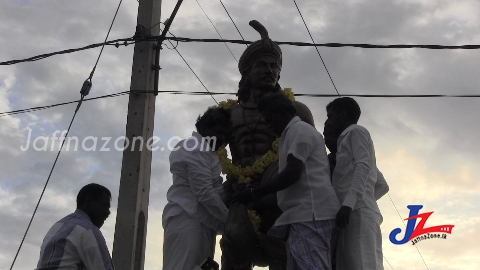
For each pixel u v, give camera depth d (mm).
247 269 7145
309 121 8203
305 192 6234
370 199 6457
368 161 6359
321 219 6129
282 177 6172
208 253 6984
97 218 6609
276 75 8328
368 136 6531
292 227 6227
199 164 6945
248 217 6973
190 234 6867
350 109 7004
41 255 6191
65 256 6121
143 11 11992
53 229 6340
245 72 8398
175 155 7113
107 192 6707
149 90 11586
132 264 10602
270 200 7418
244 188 6910
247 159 8008
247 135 8125
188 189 7031
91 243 6207
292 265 6266
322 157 6383
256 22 8617
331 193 6250
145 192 11258
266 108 6594
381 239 6520
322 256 6066
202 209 6984
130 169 11078
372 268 6215
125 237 10742
